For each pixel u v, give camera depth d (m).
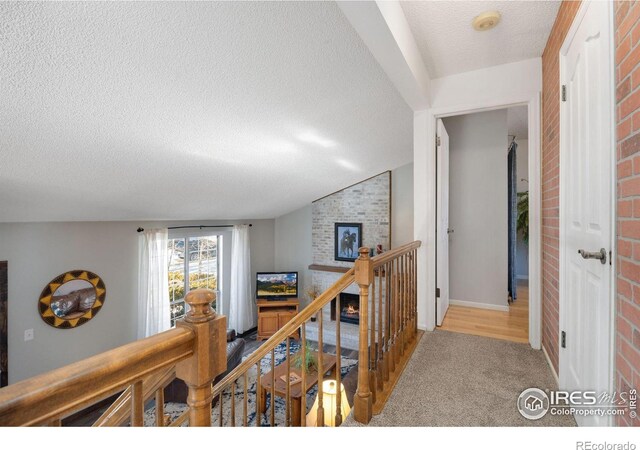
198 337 0.72
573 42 1.54
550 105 2.06
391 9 1.59
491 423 1.56
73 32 1.59
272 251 7.37
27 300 3.65
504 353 2.30
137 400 0.65
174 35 1.76
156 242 4.83
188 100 2.30
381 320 1.87
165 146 2.83
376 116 3.26
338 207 6.44
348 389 3.68
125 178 3.21
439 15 1.82
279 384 3.68
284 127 3.05
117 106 2.17
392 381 1.93
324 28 1.94
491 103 2.46
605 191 1.17
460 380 1.95
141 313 4.68
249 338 6.40
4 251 3.49
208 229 5.87
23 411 0.48
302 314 1.61
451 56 2.30
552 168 2.02
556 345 1.94
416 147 2.75
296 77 2.36
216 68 2.07
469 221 3.54
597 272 1.25
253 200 5.34
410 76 2.05
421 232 2.74
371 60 2.31
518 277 5.39
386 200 5.94
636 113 0.95
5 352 3.48
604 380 1.18
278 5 1.73
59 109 2.04
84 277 4.11
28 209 3.27
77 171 2.82
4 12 1.41
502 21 1.89
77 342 4.07
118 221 4.47
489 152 3.44
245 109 2.59
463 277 3.57
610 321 1.11
